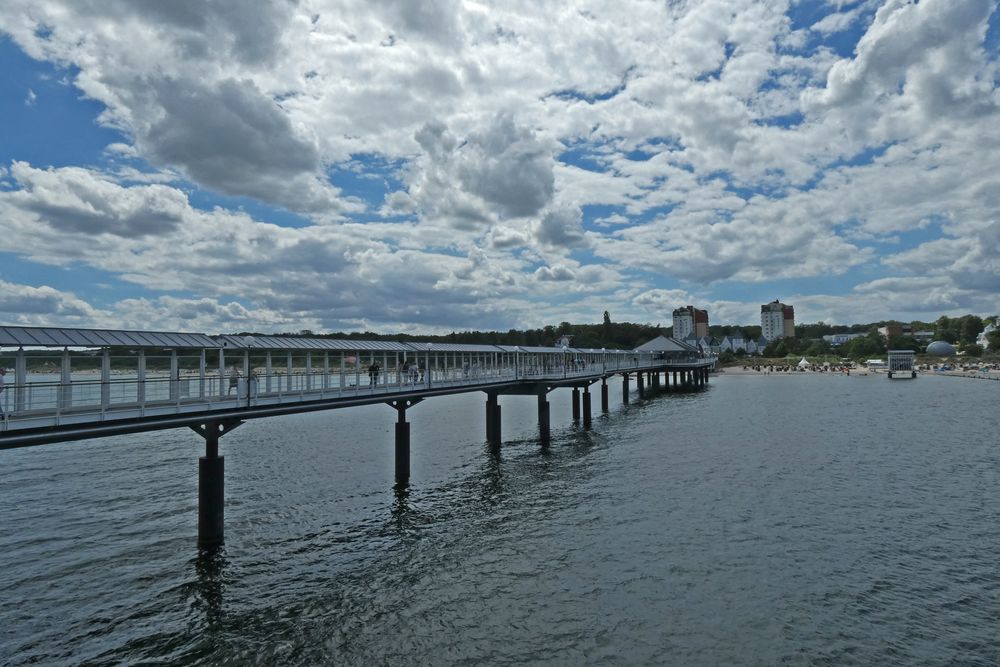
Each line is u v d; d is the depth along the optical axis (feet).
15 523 75.51
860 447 126.31
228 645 46.52
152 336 64.34
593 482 96.22
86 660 44.62
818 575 58.34
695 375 325.83
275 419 191.01
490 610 51.80
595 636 47.24
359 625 49.47
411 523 75.87
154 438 147.33
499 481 98.68
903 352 394.52
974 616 50.26
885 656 44.24
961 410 196.95
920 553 64.08
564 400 270.87
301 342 86.84
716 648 45.37
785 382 364.79
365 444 137.69
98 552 65.77
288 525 75.15
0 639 47.65
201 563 62.69
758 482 94.38
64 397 54.39
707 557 63.00
